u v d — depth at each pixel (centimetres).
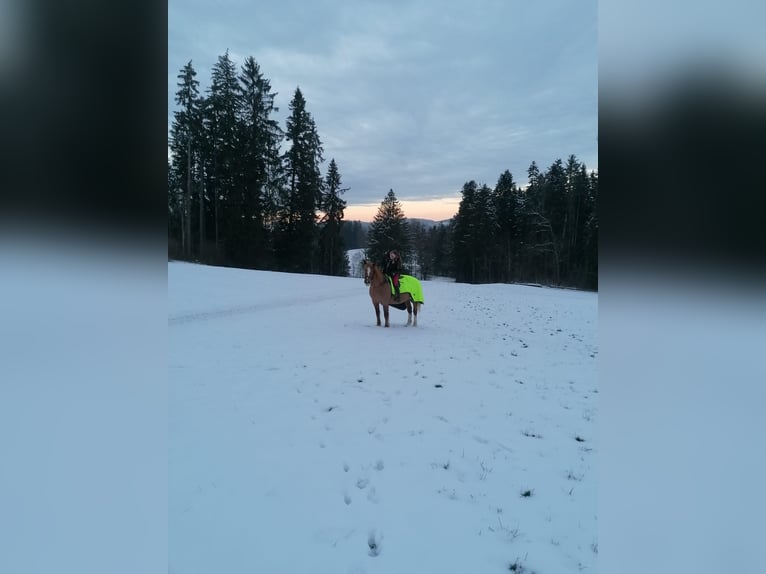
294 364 611
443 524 258
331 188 4006
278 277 2227
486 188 4828
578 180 4394
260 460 328
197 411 420
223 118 3127
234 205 3109
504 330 1051
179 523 247
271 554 226
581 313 1515
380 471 319
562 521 264
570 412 457
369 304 1502
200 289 1472
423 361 655
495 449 363
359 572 216
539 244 4306
